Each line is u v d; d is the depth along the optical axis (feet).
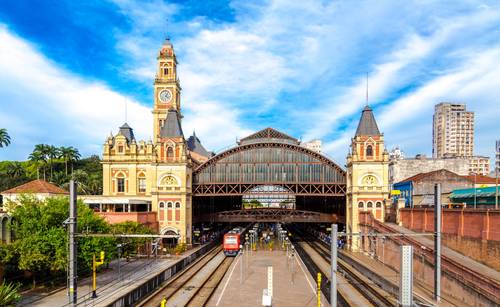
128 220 213.25
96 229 159.63
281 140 272.72
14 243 135.64
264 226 531.50
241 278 170.60
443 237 170.09
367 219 233.14
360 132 251.39
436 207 122.62
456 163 414.00
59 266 135.23
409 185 265.75
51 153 392.06
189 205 264.72
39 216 146.61
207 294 145.18
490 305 109.81
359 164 248.11
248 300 136.56
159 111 339.57
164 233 254.88
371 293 144.77
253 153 275.59
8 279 141.08
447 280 134.51
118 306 119.44
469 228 151.12
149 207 263.08
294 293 146.30
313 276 178.19
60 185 371.56
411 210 210.18
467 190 208.33
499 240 133.08
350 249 249.75
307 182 270.87
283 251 263.70
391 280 149.69
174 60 348.79
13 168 391.24
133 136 302.86
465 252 153.07
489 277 115.85
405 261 62.69
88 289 141.28
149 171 272.51
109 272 172.55
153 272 168.96
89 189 392.88
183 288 153.58
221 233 385.70
